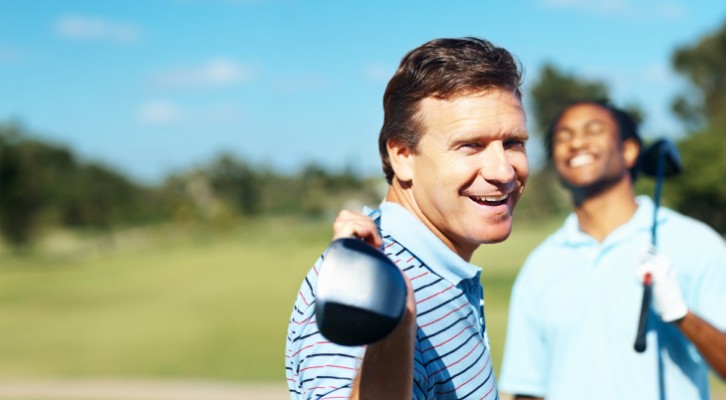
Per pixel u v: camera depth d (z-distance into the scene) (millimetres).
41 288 31312
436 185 1662
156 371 13289
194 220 76125
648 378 2982
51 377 13000
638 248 3082
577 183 3201
